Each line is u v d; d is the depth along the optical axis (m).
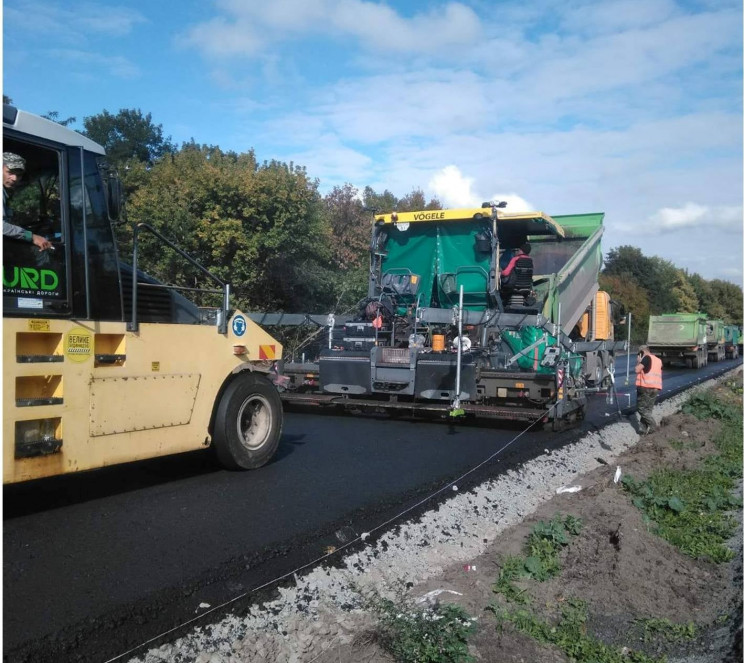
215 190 14.43
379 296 11.32
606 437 10.97
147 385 5.73
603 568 5.42
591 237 14.45
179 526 5.21
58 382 5.02
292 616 4.12
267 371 7.26
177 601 4.02
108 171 5.55
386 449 8.43
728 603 5.10
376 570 4.94
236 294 14.77
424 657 3.79
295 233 15.19
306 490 6.36
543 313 12.30
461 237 11.23
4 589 3.98
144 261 13.80
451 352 10.01
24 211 4.91
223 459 6.86
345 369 10.40
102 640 3.57
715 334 37.50
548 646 4.21
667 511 7.11
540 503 7.21
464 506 6.45
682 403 16.19
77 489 6.11
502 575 5.07
